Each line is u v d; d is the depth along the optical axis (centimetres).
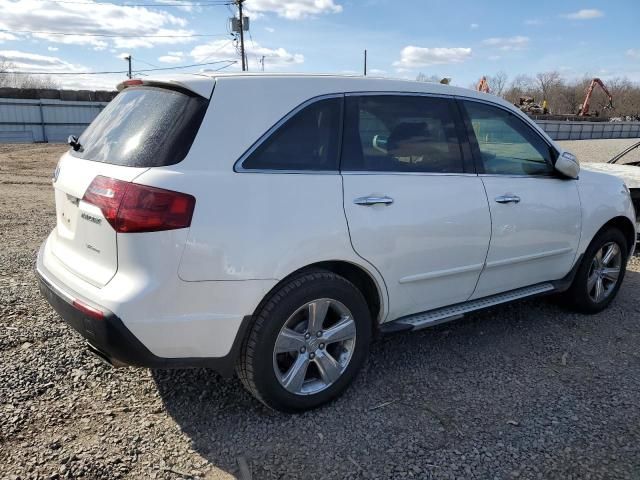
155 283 246
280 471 255
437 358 374
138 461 258
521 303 489
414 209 317
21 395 305
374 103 319
